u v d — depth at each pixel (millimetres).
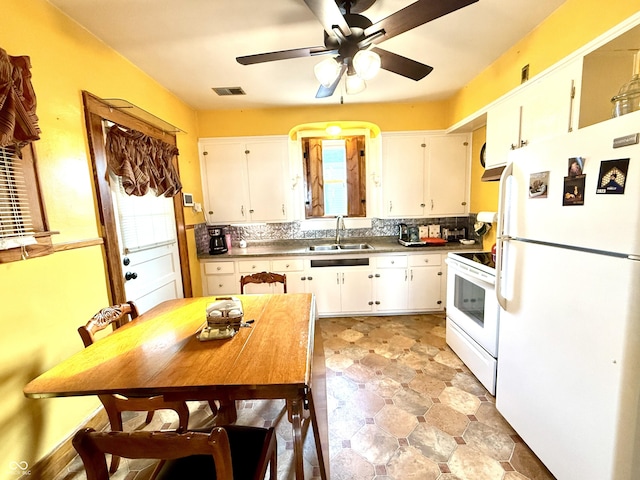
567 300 1211
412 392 2039
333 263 3307
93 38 1865
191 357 1188
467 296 2328
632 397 988
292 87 2799
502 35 2047
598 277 1069
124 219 2139
